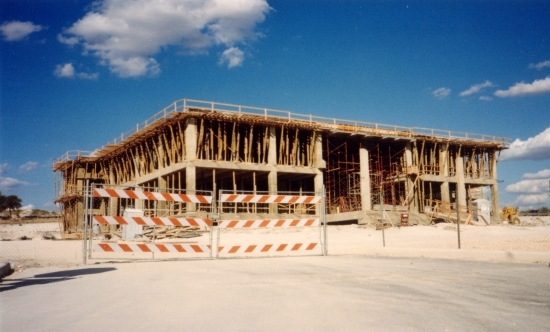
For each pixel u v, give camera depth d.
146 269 14.96
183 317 7.29
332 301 8.52
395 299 8.72
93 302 8.89
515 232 34.78
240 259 18.98
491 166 65.75
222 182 57.09
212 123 48.00
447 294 9.27
